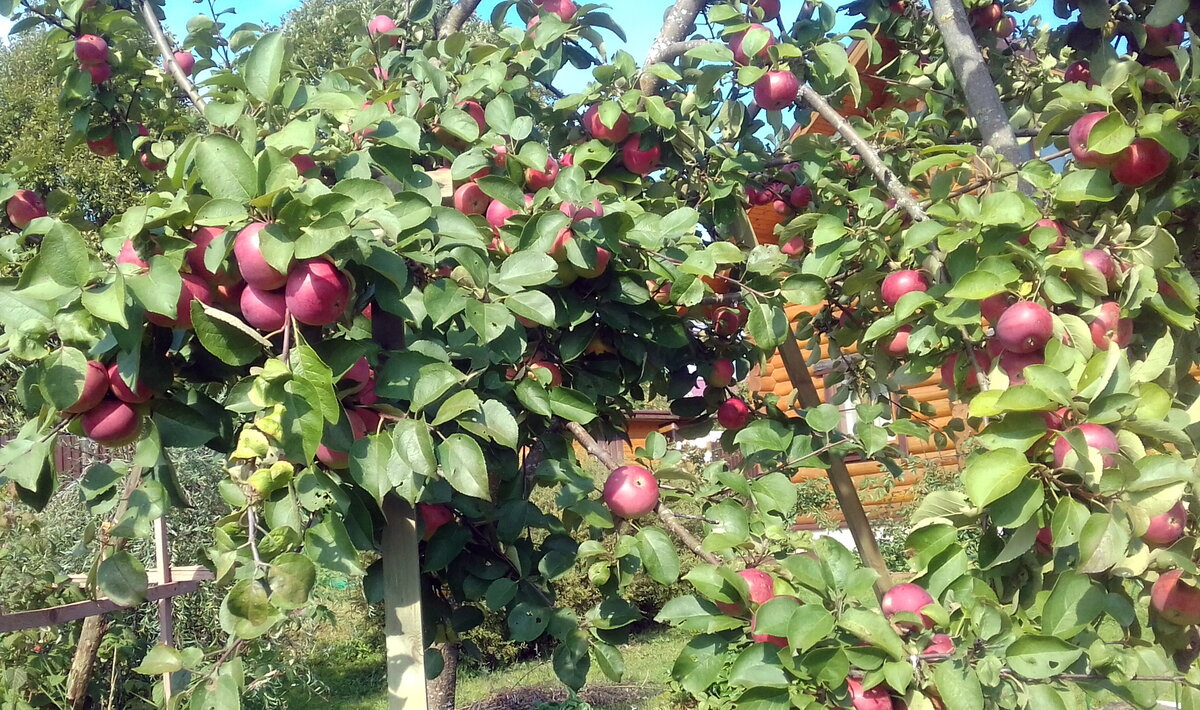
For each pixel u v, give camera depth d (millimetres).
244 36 2465
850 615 1317
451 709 2672
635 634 7000
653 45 2320
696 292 1878
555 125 2416
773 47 2148
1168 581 1523
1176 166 1718
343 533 1217
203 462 4914
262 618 1086
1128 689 1322
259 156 1252
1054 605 1373
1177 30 2283
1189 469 1271
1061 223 1764
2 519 3014
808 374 2596
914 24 2744
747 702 1351
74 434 1317
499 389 1821
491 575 1815
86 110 2359
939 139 2592
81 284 1177
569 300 1953
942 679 1249
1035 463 1359
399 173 1722
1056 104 1894
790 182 2633
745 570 1521
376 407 1351
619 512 1703
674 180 2518
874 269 2027
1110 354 1341
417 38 2609
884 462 2213
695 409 2525
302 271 1190
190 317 1237
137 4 2156
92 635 3197
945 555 1497
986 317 1607
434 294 1451
